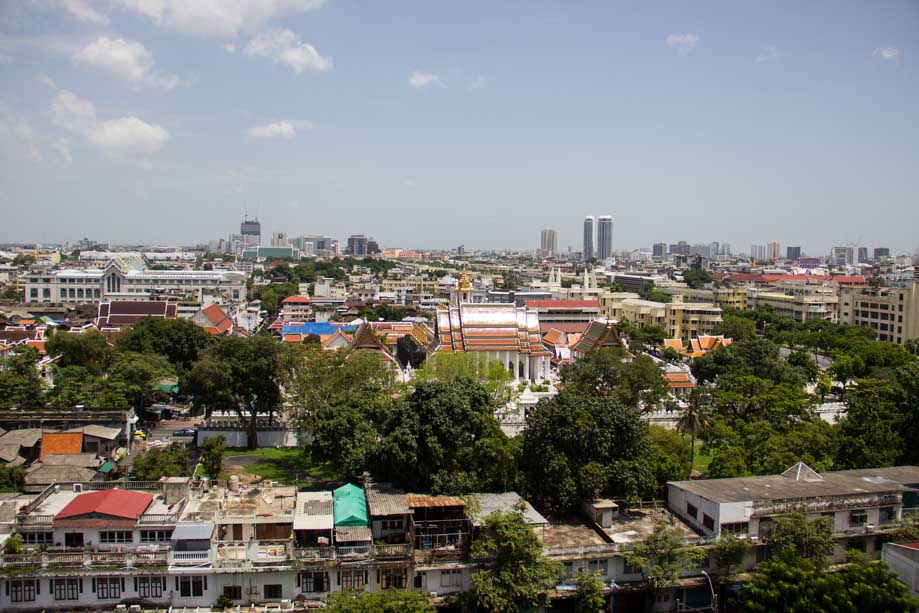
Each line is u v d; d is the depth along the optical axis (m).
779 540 81.44
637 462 94.12
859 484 92.88
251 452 128.38
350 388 122.75
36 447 109.81
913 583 78.69
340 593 71.31
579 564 80.81
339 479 106.75
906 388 122.56
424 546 81.50
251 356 128.88
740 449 105.75
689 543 83.06
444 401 92.56
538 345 174.75
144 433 136.50
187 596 72.94
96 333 172.75
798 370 166.50
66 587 71.62
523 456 96.75
